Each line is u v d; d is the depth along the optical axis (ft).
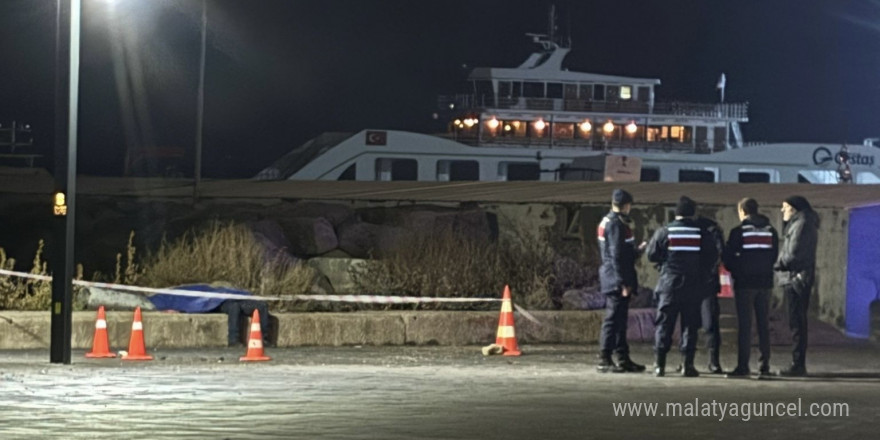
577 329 81.61
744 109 225.35
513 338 73.41
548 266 91.09
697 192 111.24
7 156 197.77
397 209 115.65
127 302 79.20
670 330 58.85
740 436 38.83
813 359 71.87
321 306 84.12
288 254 95.20
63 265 63.46
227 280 84.48
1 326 73.20
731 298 87.71
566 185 125.80
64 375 56.70
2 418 41.06
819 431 40.09
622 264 60.34
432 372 60.75
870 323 90.17
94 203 128.98
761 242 58.90
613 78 221.25
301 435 37.91
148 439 36.68
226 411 43.34
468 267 87.97
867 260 91.45
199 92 142.31
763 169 221.66
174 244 101.45
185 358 68.69
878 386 55.52
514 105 217.56
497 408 45.21
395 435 38.19
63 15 63.41
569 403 47.06
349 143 213.87
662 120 222.07
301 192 129.08
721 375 60.23
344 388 51.67
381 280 87.71
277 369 61.62
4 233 124.57
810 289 59.77
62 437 36.88
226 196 130.93
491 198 110.52
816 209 93.86
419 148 214.07
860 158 224.33
